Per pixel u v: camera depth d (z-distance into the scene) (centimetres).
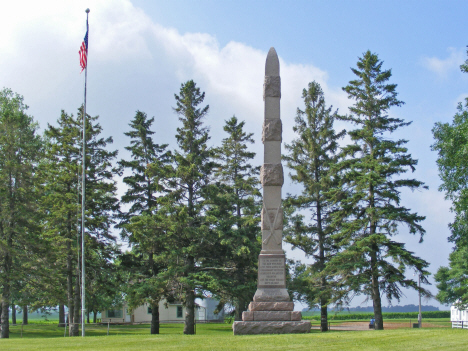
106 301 5666
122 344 1894
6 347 1912
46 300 4812
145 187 4275
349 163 3772
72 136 4159
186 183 3947
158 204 3875
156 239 3734
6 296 3722
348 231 3566
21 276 3769
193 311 3803
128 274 4450
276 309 2398
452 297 6438
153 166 3884
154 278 3691
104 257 4262
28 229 3888
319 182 4109
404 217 3494
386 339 1875
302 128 4322
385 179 3456
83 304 3272
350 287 3494
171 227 3644
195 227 3753
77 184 4078
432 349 1603
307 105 4322
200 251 3822
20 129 4119
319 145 4206
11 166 3825
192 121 4109
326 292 3681
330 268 3641
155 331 3969
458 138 3194
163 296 3938
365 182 3538
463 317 5441
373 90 3778
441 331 2209
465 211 3253
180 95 4216
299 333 2294
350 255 3481
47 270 3856
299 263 4228
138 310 6419
